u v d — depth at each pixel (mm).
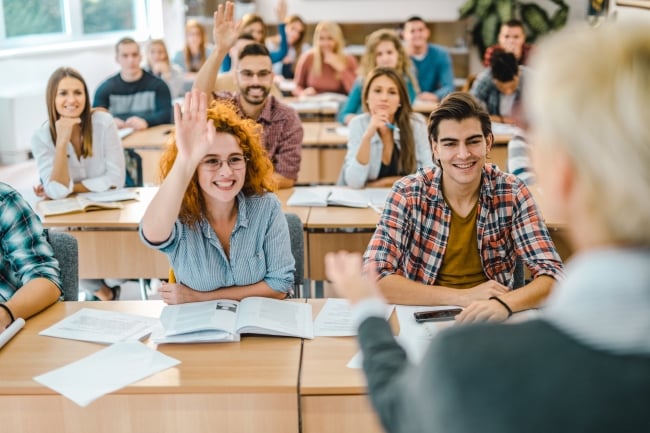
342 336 1863
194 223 2055
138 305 2078
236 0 8578
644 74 629
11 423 1631
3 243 2117
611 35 657
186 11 8672
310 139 4598
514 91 4754
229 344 1827
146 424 1634
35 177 5984
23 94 6500
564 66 661
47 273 2100
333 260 984
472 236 2156
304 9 8781
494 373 653
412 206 2154
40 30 7188
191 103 1824
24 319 1980
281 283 2125
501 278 2193
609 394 614
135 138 4605
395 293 2023
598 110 630
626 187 619
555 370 634
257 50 3465
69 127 3305
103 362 1723
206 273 2078
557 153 665
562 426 620
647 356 619
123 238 3031
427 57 6410
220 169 1987
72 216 3031
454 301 1987
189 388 1606
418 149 3492
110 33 8047
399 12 8680
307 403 1617
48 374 1670
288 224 2424
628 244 645
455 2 8570
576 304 648
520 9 8297
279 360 1733
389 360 840
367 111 3557
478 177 2115
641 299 621
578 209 667
